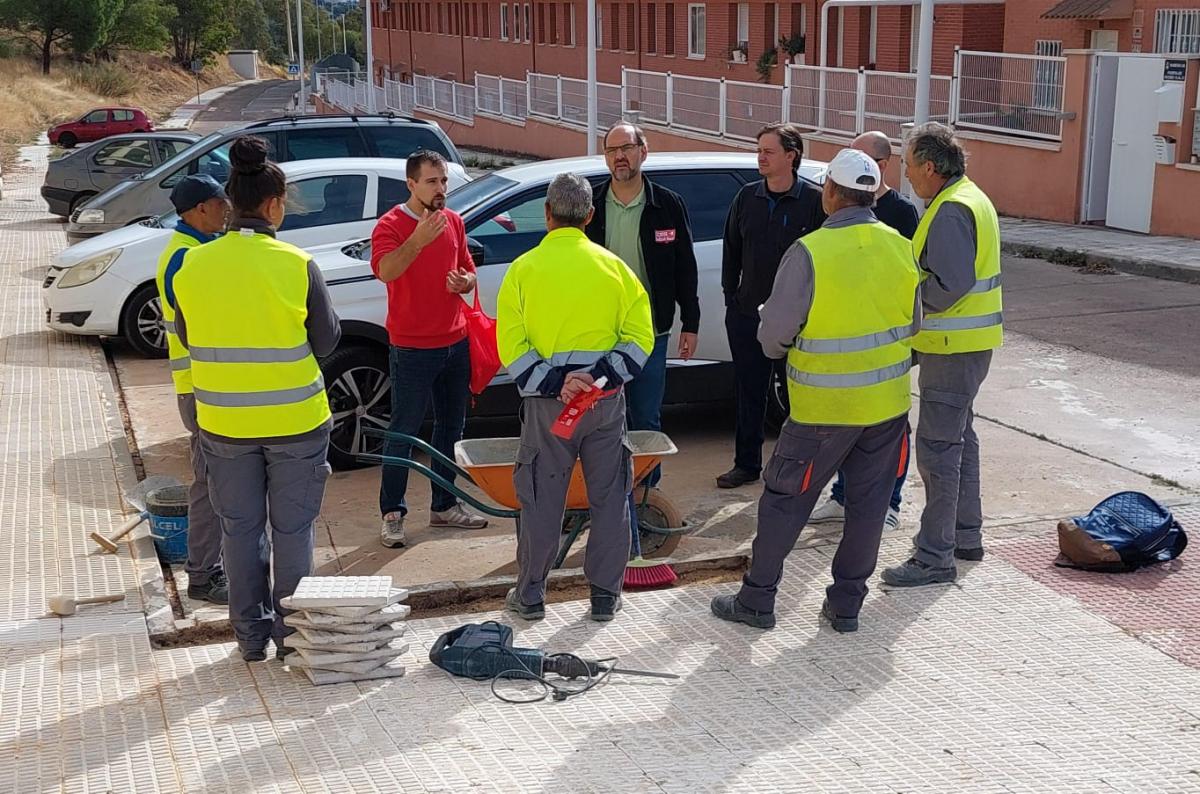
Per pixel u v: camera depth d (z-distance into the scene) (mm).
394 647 4809
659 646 5020
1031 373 10008
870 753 4152
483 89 40781
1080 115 17797
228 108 70750
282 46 161500
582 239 5086
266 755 4152
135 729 4340
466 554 6477
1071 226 18000
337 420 7797
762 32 32250
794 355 4969
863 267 4805
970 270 5230
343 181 10922
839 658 4887
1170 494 7012
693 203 8133
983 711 4441
